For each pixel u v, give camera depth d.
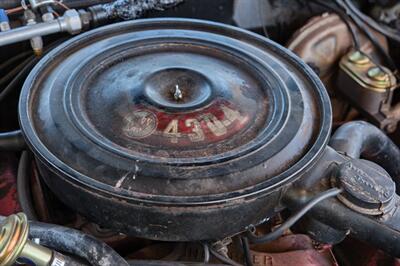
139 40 1.03
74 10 1.12
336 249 1.16
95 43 1.03
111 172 0.85
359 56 1.32
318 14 1.36
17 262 0.80
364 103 1.30
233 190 0.85
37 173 1.02
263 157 0.88
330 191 0.92
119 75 0.96
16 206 1.00
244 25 1.30
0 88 1.18
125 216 0.85
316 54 1.33
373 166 0.97
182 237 0.87
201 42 1.04
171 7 1.22
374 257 1.11
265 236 0.94
